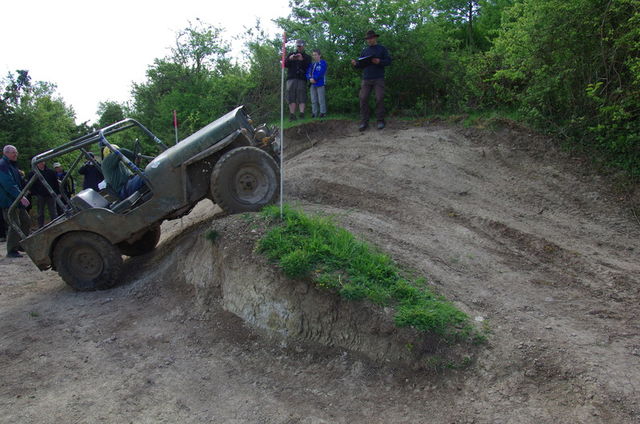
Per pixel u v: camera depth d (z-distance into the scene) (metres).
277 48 13.95
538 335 4.11
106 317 5.66
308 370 4.30
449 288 4.88
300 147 10.41
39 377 4.51
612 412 3.28
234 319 5.10
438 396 3.73
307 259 4.69
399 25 10.63
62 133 22.19
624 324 4.36
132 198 6.27
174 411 3.94
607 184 7.29
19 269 8.12
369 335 4.23
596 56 7.72
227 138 6.09
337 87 11.31
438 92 10.98
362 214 6.70
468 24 12.97
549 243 5.98
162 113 16.23
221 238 5.47
